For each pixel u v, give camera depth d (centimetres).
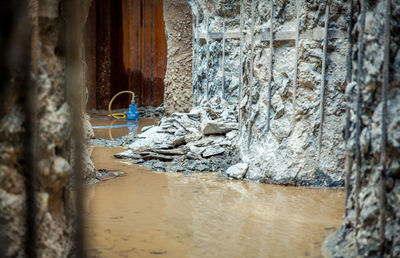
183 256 340
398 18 288
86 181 575
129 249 351
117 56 1738
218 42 891
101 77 1703
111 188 561
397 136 279
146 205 483
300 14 568
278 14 585
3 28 196
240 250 354
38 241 221
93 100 1694
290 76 582
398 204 280
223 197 521
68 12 226
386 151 283
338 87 571
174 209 470
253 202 501
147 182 598
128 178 623
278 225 418
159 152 779
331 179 575
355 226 314
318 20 564
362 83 304
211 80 902
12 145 212
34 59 212
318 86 572
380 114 289
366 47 300
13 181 212
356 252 309
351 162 336
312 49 569
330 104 574
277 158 594
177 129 855
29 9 205
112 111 1700
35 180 218
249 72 640
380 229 286
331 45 565
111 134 1071
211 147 740
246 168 628
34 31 210
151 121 1389
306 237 384
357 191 312
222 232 397
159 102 1725
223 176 642
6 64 203
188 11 1229
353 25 336
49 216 229
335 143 575
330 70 570
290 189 565
